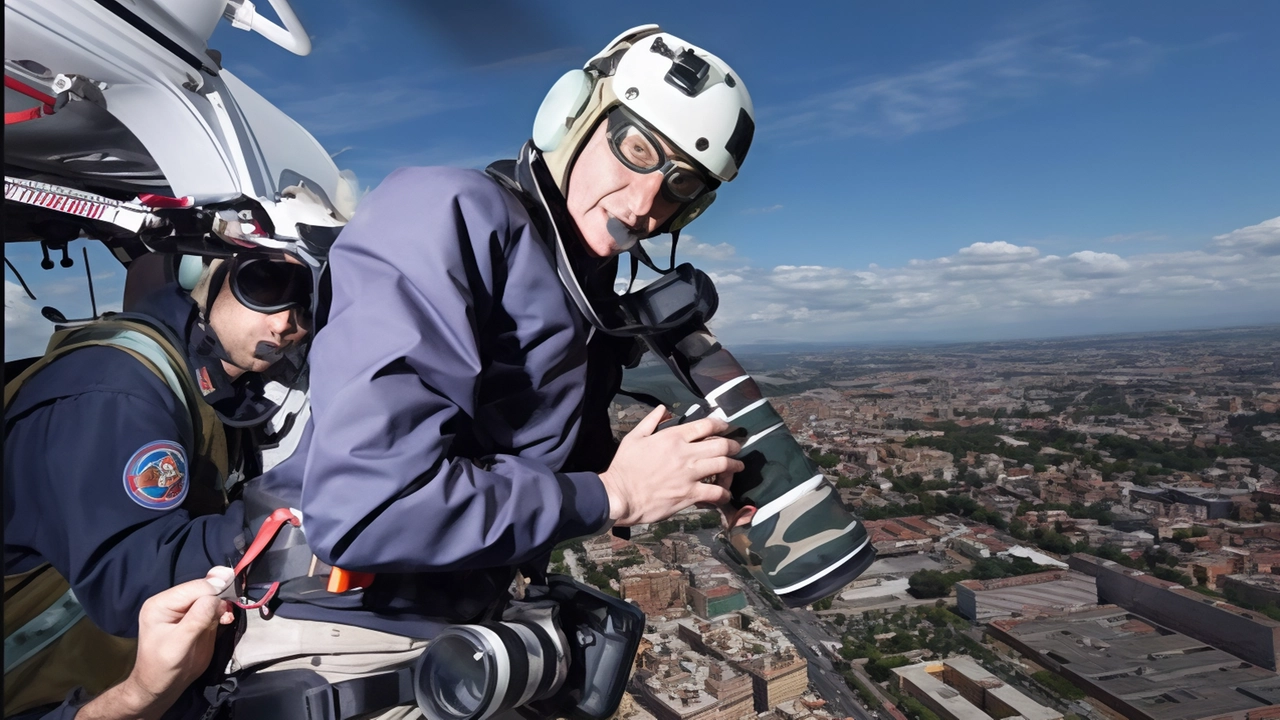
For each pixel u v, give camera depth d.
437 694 0.81
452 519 0.69
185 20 1.12
